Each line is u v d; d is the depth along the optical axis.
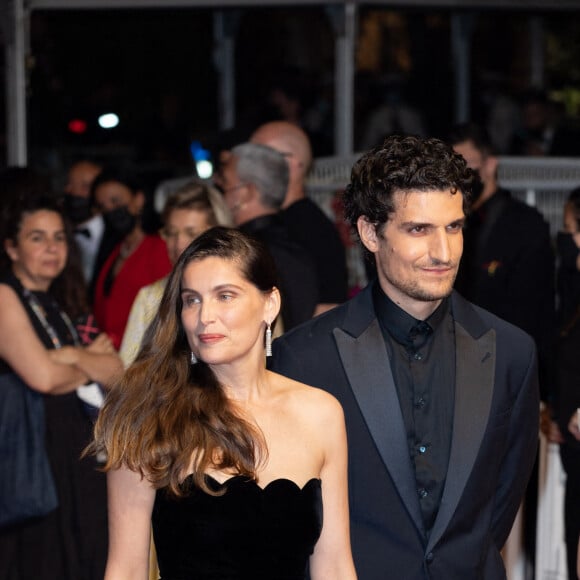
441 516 4.13
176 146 13.98
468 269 7.13
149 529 3.79
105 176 8.33
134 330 6.15
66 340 6.34
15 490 5.93
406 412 4.23
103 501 6.15
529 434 4.39
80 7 9.70
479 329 4.34
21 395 6.04
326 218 7.25
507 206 7.44
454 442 4.17
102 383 6.19
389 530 4.14
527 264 7.34
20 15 9.72
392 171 4.04
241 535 3.68
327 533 3.94
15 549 6.02
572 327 5.82
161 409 3.77
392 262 4.09
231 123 13.18
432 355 4.28
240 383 3.88
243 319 3.76
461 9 10.50
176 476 3.68
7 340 6.04
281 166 6.36
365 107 15.01
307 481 3.84
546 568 6.71
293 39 15.81
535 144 14.00
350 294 8.55
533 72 16.41
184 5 9.73
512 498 4.43
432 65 16.12
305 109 13.97
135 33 14.49
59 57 14.05
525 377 4.35
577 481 5.64
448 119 15.42
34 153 13.10
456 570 4.14
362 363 4.24
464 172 4.10
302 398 3.95
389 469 4.14
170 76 14.70
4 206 6.30
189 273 3.77
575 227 6.59
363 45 16.16
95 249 9.42
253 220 6.30
